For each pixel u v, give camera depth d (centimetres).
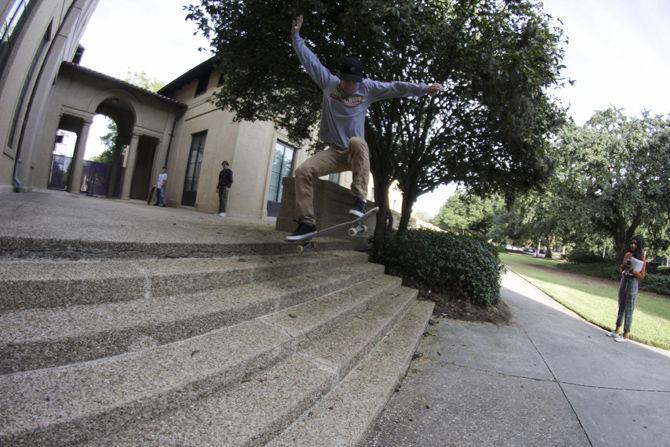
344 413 219
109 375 163
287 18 444
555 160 710
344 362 265
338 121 323
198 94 1470
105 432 140
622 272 623
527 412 309
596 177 2005
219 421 167
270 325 270
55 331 164
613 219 2167
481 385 355
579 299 995
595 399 352
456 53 485
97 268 225
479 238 880
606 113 2091
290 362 248
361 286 493
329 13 440
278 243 425
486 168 759
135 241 263
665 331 686
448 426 271
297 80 619
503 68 476
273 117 857
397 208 2573
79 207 545
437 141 730
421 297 652
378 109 677
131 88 1421
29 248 213
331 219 714
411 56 520
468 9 514
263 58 551
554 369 423
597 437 280
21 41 570
